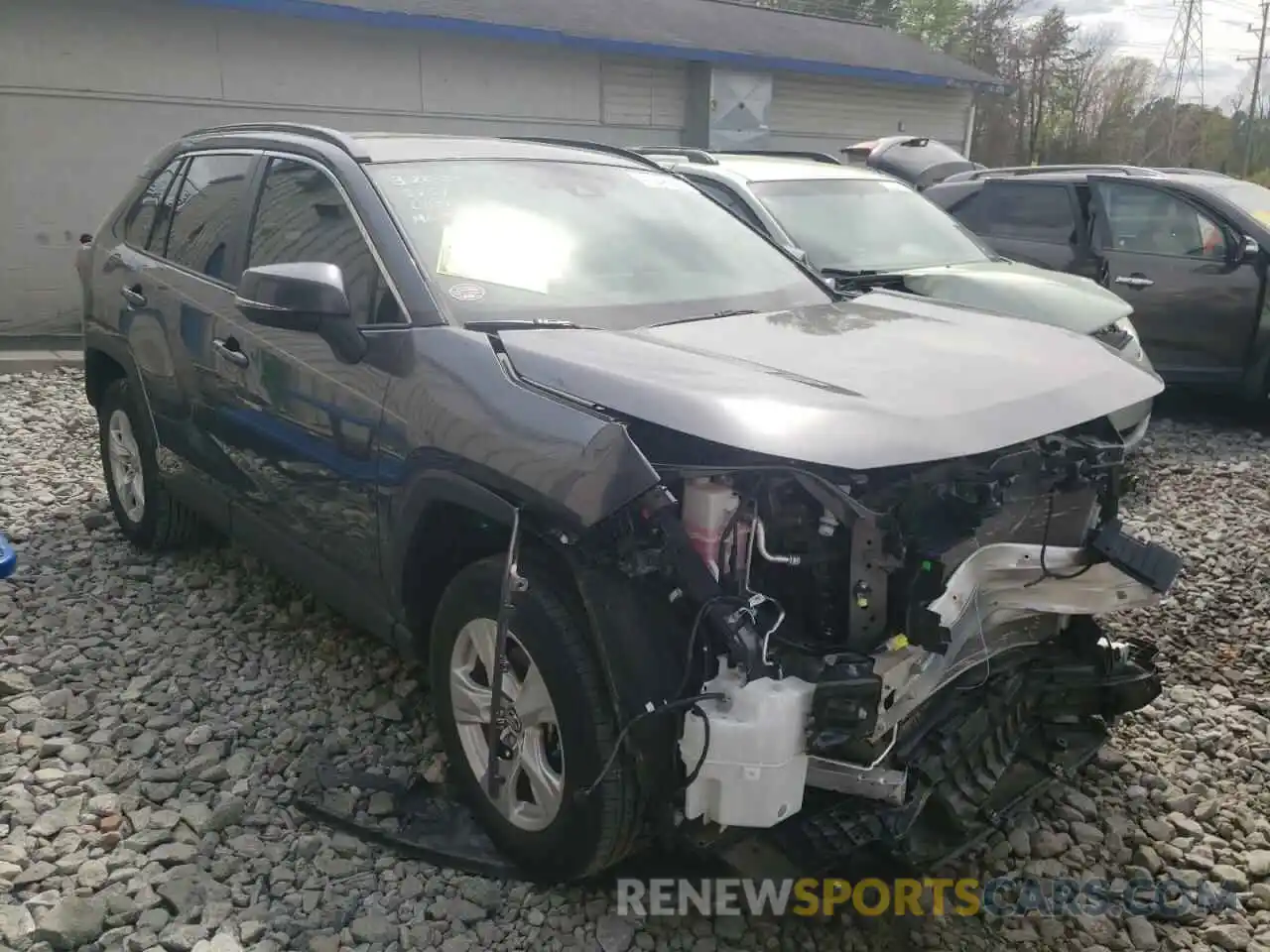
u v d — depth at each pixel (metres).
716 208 4.37
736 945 2.79
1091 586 2.98
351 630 4.44
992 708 3.04
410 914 2.85
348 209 3.58
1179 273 8.40
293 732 3.65
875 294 4.18
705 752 2.42
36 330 11.12
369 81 12.69
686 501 2.58
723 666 2.46
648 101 15.50
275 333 3.72
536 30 13.28
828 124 18.17
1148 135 52.97
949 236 7.73
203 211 4.52
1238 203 8.38
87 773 3.41
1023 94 50.44
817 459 2.42
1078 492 3.06
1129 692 3.40
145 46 11.13
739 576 2.56
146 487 4.96
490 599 2.92
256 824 3.19
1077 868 3.14
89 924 2.71
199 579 4.92
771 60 15.95
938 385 2.82
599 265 3.63
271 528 4.00
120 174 11.26
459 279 3.34
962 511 2.65
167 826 3.14
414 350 3.13
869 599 2.56
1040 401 2.84
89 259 5.31
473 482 2.84
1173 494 6.65
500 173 3.88
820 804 2.78
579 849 2.73
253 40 11.77
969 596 2.74
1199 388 8.54
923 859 2.84
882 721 2.55
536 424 2.69
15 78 10.54
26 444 7.07
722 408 2.54
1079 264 8.83
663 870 2.99
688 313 3.49
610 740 2.62
